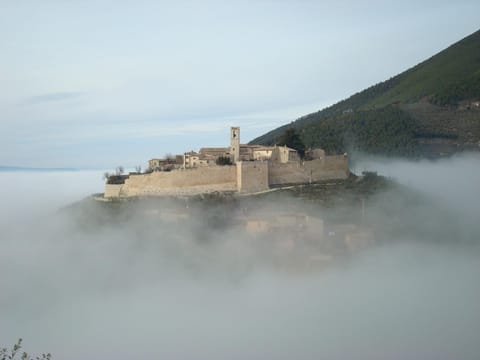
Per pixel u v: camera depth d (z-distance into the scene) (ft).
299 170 437.58
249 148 459.73
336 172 460.96
